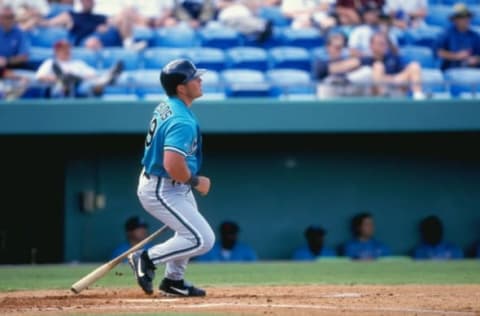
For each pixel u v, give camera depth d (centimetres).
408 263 5316
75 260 6288
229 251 6059
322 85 6275
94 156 6316
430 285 3409
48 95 6112
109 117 5931
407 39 6900
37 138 6166
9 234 6444
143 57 6469
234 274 4278
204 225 2766
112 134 5981
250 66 6525
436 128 6172
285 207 6488
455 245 6600
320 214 6512
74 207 6294
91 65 6378
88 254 6312
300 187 6500
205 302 2641
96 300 2738
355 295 2906
